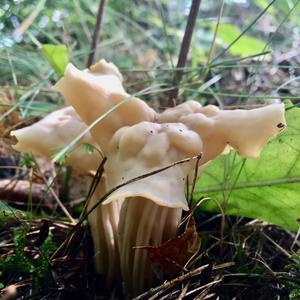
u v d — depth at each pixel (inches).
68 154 5.9
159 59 13.4
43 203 8.3
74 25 13.5
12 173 9.4
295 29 12.8
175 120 5.5
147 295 5.2
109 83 5.8
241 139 5.2
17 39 10.6
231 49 11.9
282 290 5.8
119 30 13.0
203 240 6.5
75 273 6.2
